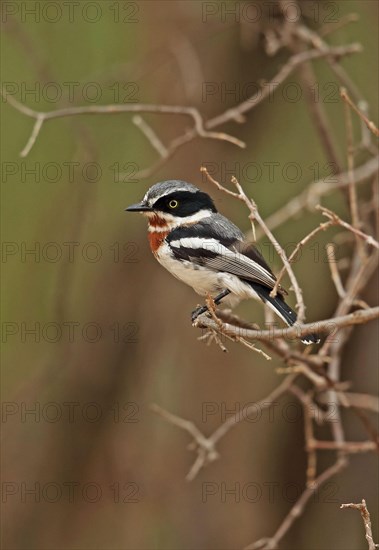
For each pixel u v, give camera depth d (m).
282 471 13.80
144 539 14.02
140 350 13.96
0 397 15.06
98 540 14.24
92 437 14.37
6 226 14.70
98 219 13.78
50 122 14.15
